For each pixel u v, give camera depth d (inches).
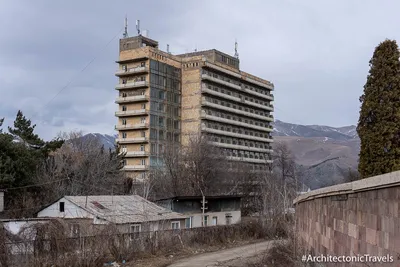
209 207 1675.7
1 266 685.3
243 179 2303.2
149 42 3385.8
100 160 2027.6
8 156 1563.7
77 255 768.3
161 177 2146.9
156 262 906.1
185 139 3275.1
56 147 1941.4
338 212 408.2
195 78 3307.1
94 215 1157.7
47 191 1690.5
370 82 620.7
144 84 3061.0
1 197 1401.3
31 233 768.3
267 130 3971.5
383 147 592.4
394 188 261.6
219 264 900.6
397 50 610.9
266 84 3961.6
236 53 4037.9
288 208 1470.2
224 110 3452.3
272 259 787.4
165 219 1262.3
